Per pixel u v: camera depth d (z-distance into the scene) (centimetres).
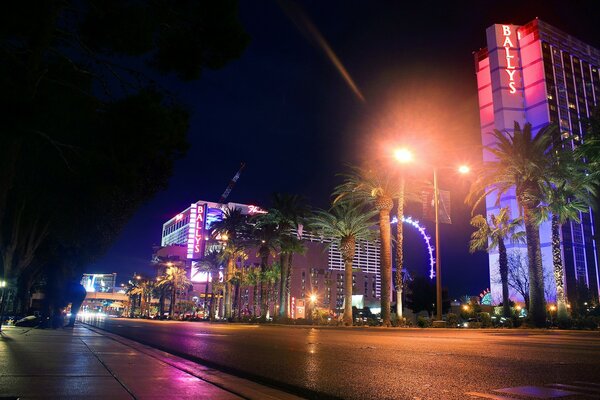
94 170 989
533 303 4309
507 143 4438
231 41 891
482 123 18162
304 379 859
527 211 4438
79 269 2877
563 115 16862
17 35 754
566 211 4697
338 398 684
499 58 17575
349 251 5438
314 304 9356
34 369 862
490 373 891
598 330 3753
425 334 2822
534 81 17088
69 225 1903
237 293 9019
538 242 4403
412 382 796
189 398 638
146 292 17162
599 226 5103
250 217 8362
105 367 925
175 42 887
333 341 1984
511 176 4556
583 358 1172
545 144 4362
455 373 897
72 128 1059
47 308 2750
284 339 2141
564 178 4394
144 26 844
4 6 710
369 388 751
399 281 4712
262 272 7075
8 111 689
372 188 4741
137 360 1078
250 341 1980
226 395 674
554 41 17600
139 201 1593
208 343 1838
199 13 877
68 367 904
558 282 4691
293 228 6675
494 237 6431
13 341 1543
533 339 2158
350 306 5353
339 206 5472
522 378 825
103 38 865
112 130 866
